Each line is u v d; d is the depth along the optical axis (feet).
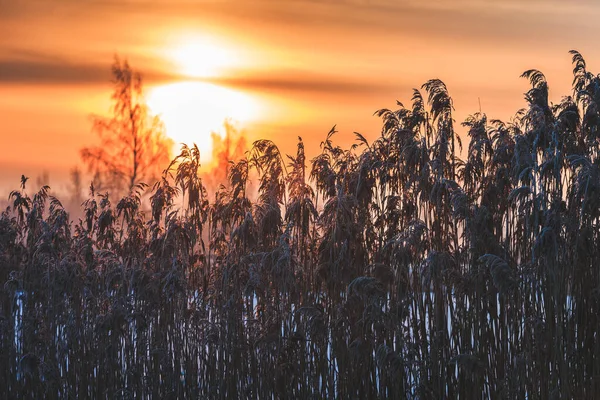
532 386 28.32
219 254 33.17
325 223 30.55
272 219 30.83
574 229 28.37
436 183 28.99
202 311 32.60
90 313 34.17
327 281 30.40
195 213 32.78
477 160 29.86
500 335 29.53
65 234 35.73
